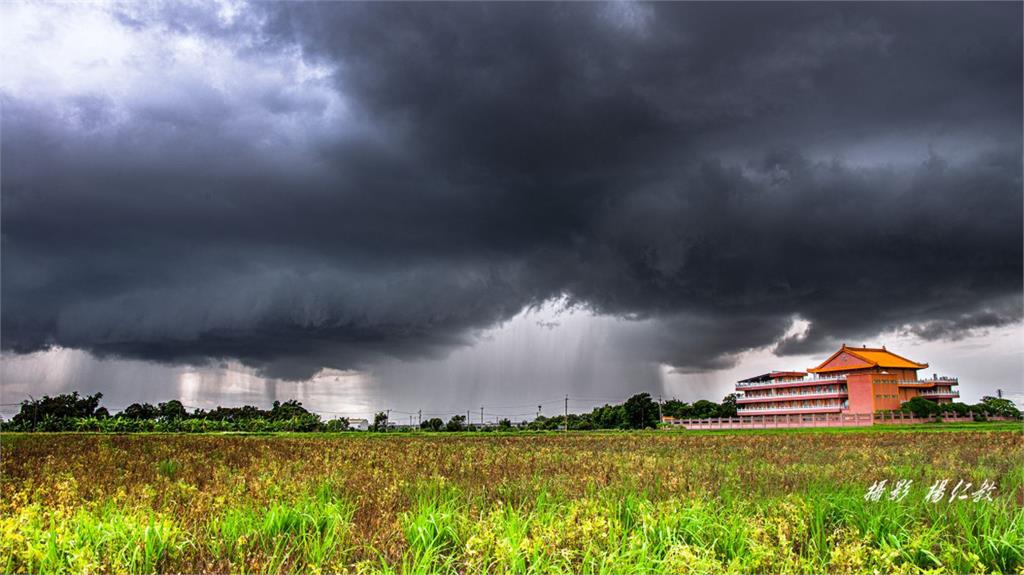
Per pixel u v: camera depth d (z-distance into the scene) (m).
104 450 26.25
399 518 9.09
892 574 7.32
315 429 80.25
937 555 8.20
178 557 7.57
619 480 14.17
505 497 11.69
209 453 26.83
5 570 6.69
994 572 7.39
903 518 9.32
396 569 7.47
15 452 24.72
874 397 88.06
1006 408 79.75
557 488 12.43
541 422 105.06
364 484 12.84
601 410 102.50
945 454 26.39
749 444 37.25
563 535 7.95
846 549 7.50
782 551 7.78
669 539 7.91
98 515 9.55
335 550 7.83
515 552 7.09
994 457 24.56
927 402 77.38
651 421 99.00
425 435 63.97
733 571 7.00
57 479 13.53
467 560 7.56
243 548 7.90
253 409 98.88
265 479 12.88
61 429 69.81
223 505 9.95
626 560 7.17
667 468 18.28
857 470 18.62
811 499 9.99
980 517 9.22
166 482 13.35
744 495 11.95
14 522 7.43
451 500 10.56
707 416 109.19
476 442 41.12
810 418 78.12
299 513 8.98
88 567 6.55
